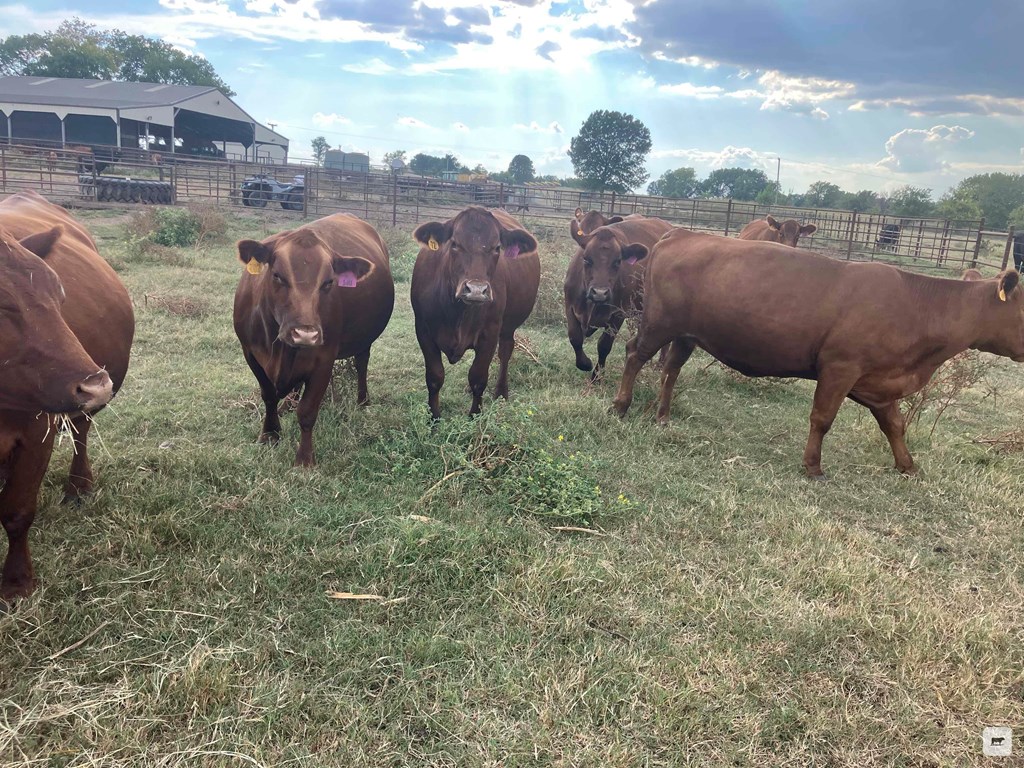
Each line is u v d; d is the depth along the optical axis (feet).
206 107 176.24
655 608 12.09
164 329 27.96
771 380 26.66
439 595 12.00
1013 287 17.66
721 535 14.99
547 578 12.35
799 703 10.19
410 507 14.90
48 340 8.95
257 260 15.19
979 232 78.23
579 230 32.73
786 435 21.77
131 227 52.01
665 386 22.34
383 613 11.43
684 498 16.66
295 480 15.67
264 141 233.14
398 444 17.31
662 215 109.50
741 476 18.34
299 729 9.05
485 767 8.69
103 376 9.17
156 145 192.95
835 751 9.39
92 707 8.90
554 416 21.26
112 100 164.96
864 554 14.64
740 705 9.98
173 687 9.32
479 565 12.89
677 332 20.85
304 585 12.03
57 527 12.76
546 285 38.24
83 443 13.62
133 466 15.30
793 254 18.86
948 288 18.22
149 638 10.37
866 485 18.57
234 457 16.11
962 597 13.32
